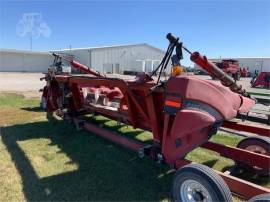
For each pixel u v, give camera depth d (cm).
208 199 243
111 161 404
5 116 697
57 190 321
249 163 331
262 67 4825
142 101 372
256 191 241
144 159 411
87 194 314
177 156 295
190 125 265
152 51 4841
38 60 4438
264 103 686
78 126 547
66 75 589
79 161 404
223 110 267
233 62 3088
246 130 373
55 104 650
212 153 435
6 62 4150
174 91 283
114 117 495
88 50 4144
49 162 400
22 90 1374
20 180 344
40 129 571
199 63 304
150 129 396
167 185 335
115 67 4391
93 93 557
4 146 466
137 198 308
